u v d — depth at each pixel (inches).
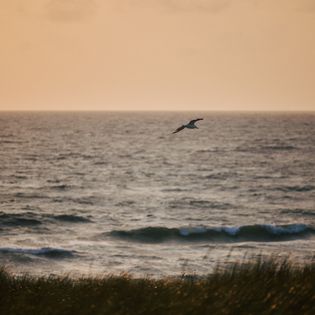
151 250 5826.8
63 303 1792.6
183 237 6461.6
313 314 1662.2
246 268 2082.9
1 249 5447.8
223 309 1630.2
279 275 2012.8
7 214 7514.8
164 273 4766.2
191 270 4771.2
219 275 2049.7
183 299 1763.0
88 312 1700.3
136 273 4790.8
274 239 6481.3
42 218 7431.1
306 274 2021.4
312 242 6195.9
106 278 2241.6
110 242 6225.4
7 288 2085.4
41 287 2063.2
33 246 5949.8
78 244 6053.2
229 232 6540.4
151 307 1701.5
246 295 1745.8
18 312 1731.1
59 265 5132.9
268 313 1641.2
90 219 7598.4
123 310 1695.4
